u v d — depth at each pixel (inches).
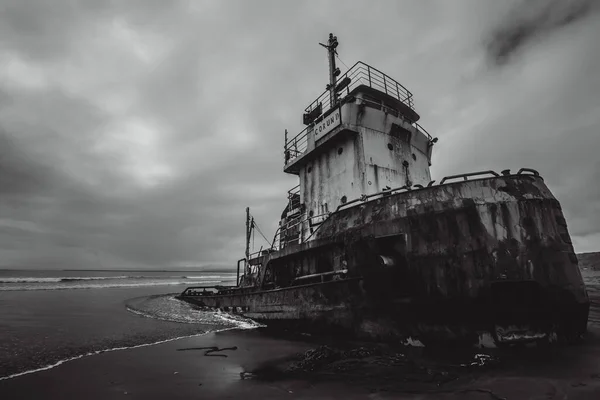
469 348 304.8
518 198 315.6
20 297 913.5
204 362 304.0
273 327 483.8
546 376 236.4
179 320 558.3
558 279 295.9
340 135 497.4
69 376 259.3
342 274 397.4
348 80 583.8
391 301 346.9
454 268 317.1
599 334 370.6
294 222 640.4
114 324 500.4
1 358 306.3
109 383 244.4
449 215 329.7
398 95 611.8
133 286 1636.3
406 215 352.2
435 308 321.1
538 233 305.3
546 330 295.6
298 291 449.4
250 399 210.5
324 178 543.2
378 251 362.6
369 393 216.2
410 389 220.8
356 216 402.9
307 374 259.3
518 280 295.3
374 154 487.5
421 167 565.0
